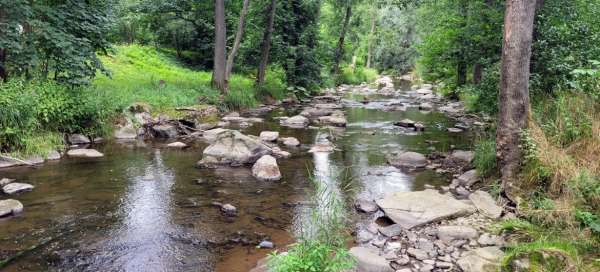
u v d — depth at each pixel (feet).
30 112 32.50
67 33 39.14
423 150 38.09
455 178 28.99
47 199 24.04
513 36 23.27
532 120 23.62
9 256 17.24
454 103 74.13
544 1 34.19
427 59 75.97
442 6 68.85
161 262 17.07
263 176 29.04
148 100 47.80
